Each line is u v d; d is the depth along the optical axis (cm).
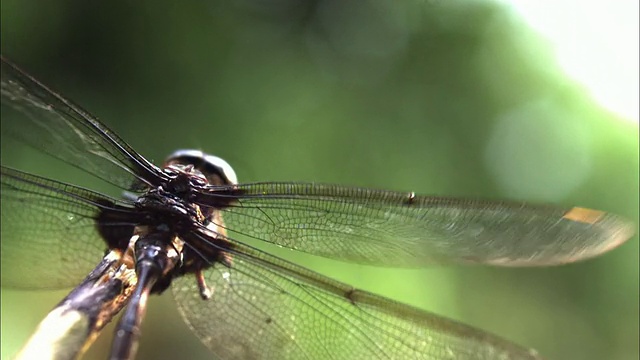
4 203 19
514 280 46
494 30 52
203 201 19
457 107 49
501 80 51
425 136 47
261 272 19
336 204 18
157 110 40
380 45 48
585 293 49
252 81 43
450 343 18
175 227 19
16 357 17
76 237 19
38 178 19
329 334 18
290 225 19
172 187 19
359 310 18
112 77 39
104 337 28
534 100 52
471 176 47
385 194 18
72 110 19
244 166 40
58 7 38
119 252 19
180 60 41
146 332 32
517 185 49
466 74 50
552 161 50
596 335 48
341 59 47
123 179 19
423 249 18
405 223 18
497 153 49
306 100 44
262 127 42
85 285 18
